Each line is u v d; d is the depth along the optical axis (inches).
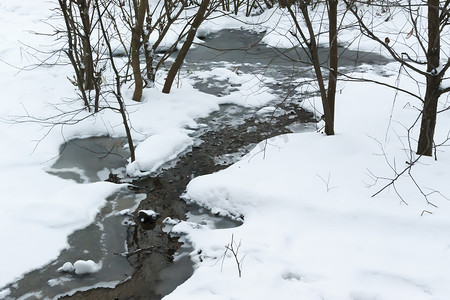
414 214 154.0
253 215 171.2
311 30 183.0
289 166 191.0
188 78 313.4
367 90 276.4
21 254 156.0
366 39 373.7
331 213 160.9
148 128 241.1
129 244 165.9
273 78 314.0
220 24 439.2
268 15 459.8
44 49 332.5
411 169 177.0
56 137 226.7
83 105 251.6
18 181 191.8
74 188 189.8
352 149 195.5
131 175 206.8
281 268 141.3
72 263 156.2
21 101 251.8
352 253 144.4
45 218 171.9
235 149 229.6
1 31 368.8
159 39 274.4
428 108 175.5
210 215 180.4
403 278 133.3
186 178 206.2
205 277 140.0
